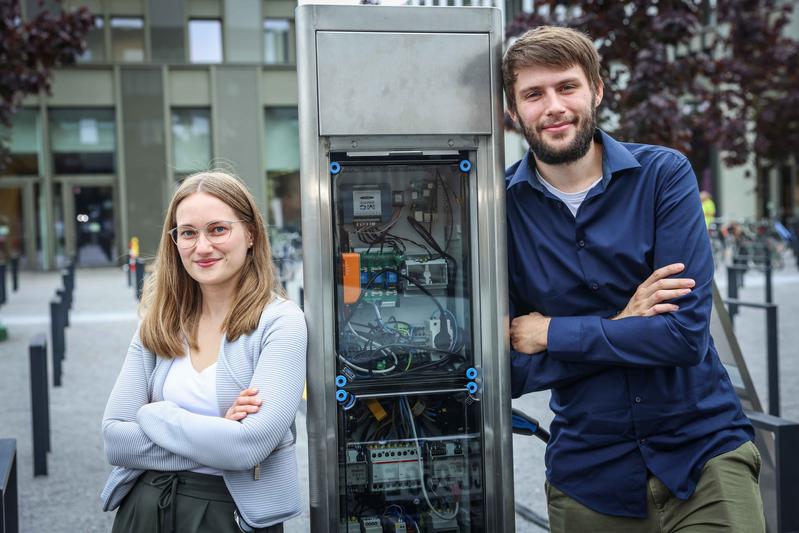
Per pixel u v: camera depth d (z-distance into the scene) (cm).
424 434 260
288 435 229
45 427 493
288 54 2334
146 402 234
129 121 2269
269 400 217
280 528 229
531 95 224
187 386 228
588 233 229
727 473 219
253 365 226
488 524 250
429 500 260
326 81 230
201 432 213
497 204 239
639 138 672
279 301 234
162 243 239
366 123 231
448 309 256
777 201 2273
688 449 225
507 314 241
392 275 253
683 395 226
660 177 227
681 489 221
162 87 2277
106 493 230
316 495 240
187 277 239
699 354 217
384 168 249
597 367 230
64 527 409
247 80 2312
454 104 236
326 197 236
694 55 808
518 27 723
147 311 240
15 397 700
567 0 729
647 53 677
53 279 1998
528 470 471
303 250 237
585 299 232
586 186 232
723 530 214
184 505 219
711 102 920
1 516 236
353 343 249
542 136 223
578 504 237
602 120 734
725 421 228
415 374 252
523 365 239
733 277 1030
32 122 2244
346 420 254
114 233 2314
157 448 220
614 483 229
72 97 2247
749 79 891
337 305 246
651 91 693
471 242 250
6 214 2264
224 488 221
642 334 216
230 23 2292
